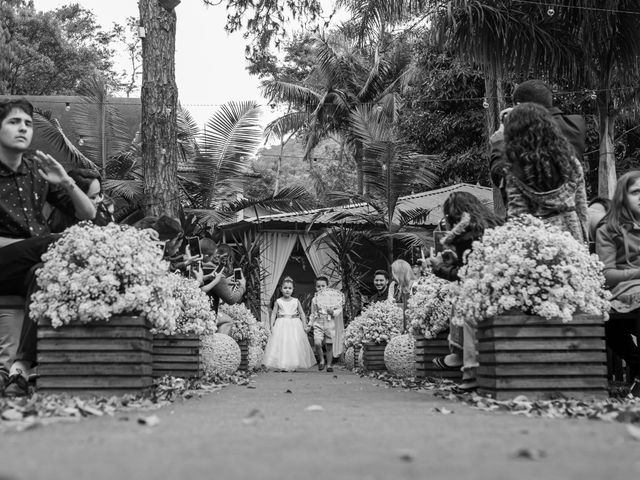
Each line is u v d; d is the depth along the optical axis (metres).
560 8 13.45
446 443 2.95
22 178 5.85
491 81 16.52
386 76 30.14
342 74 30.66
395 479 2.11
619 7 12.99
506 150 5.59
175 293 7.41
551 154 5.45
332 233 19.16
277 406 4.89
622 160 22.72
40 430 3.33
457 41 13.68
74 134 19.70
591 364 5.01
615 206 6.24
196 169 19.44
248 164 20.23
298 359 14.96
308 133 33.59
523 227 5.20
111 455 2.57
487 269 5.12
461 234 6.00
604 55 13.42
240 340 11.95
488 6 13.30
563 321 4.96
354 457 2.55
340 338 16.72
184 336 7.45
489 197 21.89
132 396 4.91
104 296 5.09
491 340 5.07
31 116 5.82
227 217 18.48
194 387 6.58
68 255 5.17
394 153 17.75
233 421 3.79
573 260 5.12
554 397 4.94
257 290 18.89
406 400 5.57
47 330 5.06
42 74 37.91
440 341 7.89
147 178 12.65
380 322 11.97
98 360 5.06
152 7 12.73
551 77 13.86
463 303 5.36
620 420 3.86
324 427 3.54
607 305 5.12
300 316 15.89
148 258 5.33
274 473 2.20
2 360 5.70
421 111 26.16
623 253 6.18
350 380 9.83
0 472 2.17
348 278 18.77
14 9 38.22
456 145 25.77
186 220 13.47
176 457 2.53
